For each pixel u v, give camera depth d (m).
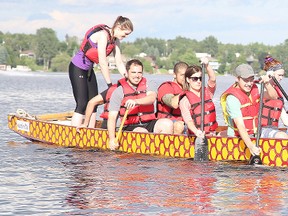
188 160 11.61
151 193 9.07
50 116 15.72
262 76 10.88
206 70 11.98
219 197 8.83
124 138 12.54
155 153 12.17
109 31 13.27
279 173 10.41
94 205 8.48
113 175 10.34
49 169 10.90
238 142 11.26
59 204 8.54
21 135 14.84
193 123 11.59
